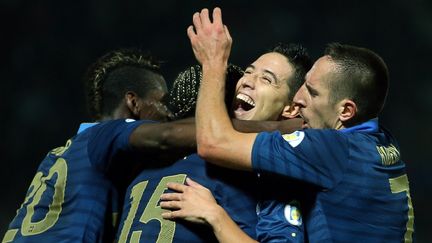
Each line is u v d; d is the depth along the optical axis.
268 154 7.74
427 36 41.56
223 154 7.82
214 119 7.91
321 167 7.78
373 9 41.34
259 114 9.04
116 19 40.12
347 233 7.76
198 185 7.99
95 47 39.81
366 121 8.28
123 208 8.55
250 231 7.84
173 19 40.12
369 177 7.90
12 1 39.56
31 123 37.38
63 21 39.91
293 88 9.08
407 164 37.94
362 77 8.19
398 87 40.88
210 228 7.82
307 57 9.20
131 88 9.63
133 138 8.43
